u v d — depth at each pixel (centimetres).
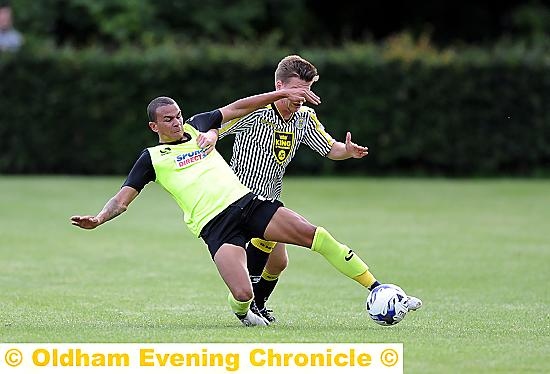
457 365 1490
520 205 4903
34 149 6166
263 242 2008
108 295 2441
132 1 7356
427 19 8469
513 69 6156
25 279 2734
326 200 5072
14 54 6072
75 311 2134
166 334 1745
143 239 3703
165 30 7512
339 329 1855
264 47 6325
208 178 1881
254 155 1994
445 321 2014
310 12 8344
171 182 1895
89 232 3888
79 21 7606
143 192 5469
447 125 6197
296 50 6241
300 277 2889
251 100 1938
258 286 2052
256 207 1870
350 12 8425
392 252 3391
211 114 1939
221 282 2727
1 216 4350
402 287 2686
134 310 2172
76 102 6134
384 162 6259
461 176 6378
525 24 8075
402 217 4425
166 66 6112
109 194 5194
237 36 7831
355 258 1888
